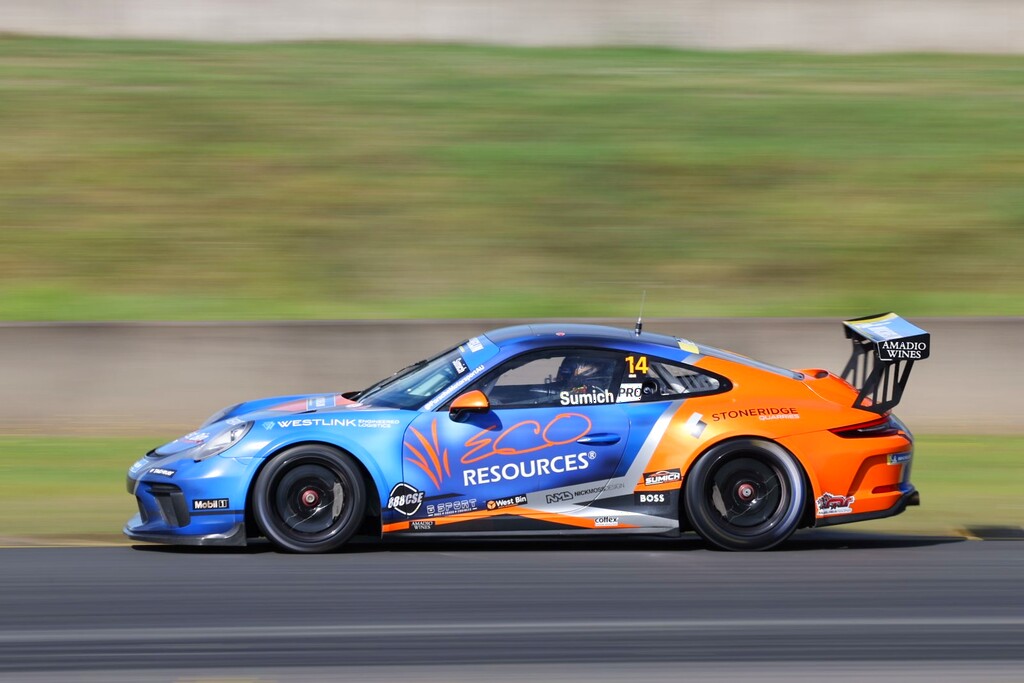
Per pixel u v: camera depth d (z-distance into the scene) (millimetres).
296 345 38594
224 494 22359
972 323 39188
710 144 64938
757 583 21062
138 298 49219
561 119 67562
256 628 18359
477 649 17469
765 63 78438
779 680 16375
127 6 78000
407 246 54438
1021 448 35906
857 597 20312
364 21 79125
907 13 80062
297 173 60719
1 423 37531
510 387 23438
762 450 23094
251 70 73438
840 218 57969
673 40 80125
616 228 56594
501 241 55094
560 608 19469
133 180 59688
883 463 23516
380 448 22641
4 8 77625
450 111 68062
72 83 70000
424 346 39000
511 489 22859
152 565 22094
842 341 39375
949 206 59250
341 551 23219
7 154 61281
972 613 19500
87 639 17875
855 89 73375
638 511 23109
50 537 24516
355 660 16969
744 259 54094
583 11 79438
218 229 55625
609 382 23516
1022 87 74125
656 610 19391
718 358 24172
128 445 35250
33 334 37656
